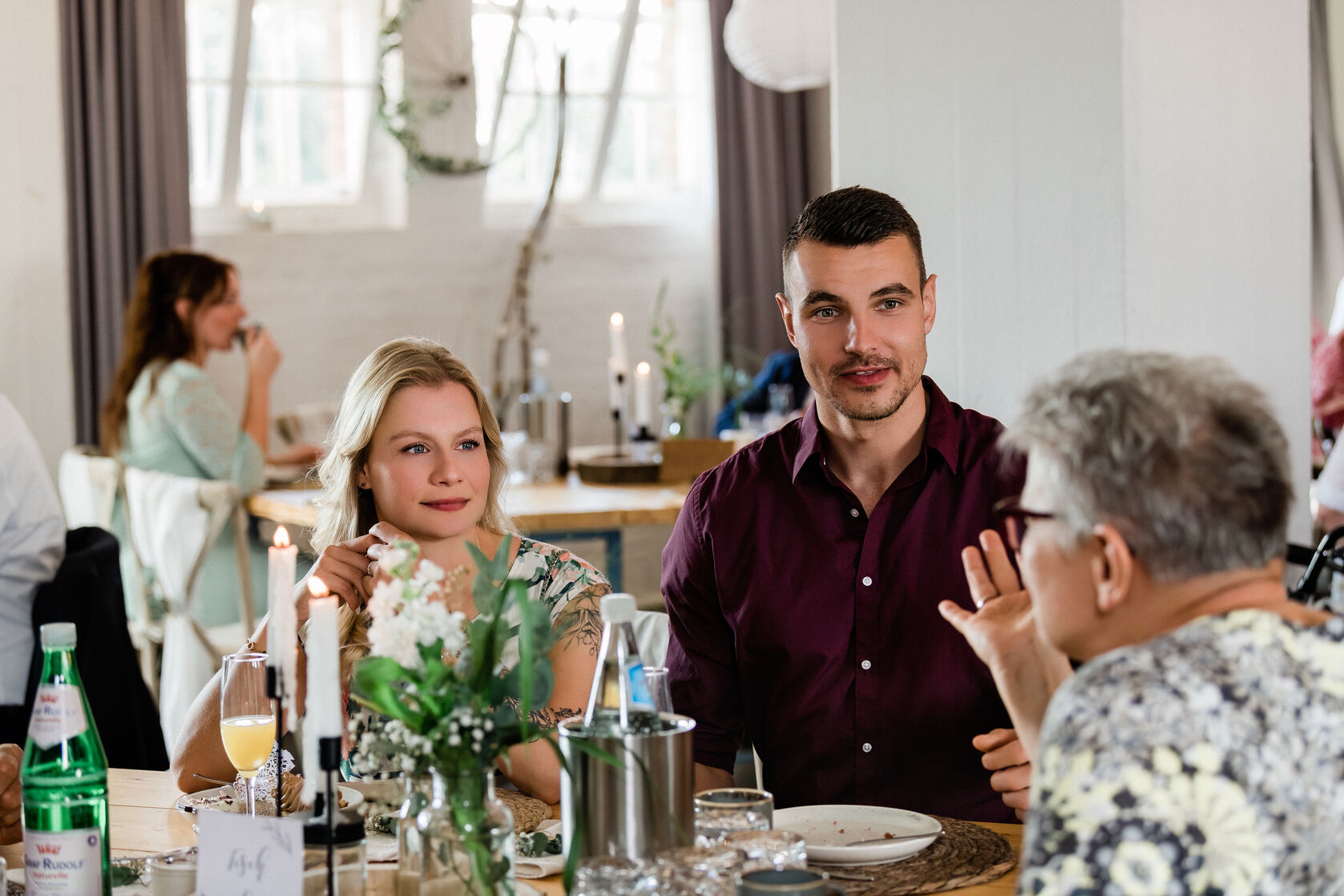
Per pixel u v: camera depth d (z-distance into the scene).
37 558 2.86
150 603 4.09
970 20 2.46
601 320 6.76
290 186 6.30
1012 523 1.40
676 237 6.89
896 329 1.83
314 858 1.23
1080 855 0.96
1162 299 2.29
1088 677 1.03
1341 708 1.03
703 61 6.85
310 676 1.21
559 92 6.22
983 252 2.49
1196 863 0.96
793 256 1.88
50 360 4.37
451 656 1.31
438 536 1.88
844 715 1.92
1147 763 0.97
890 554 1.90
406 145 6.19
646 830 1.23
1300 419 2.47
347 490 1.93
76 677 1.35
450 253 6.45
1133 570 1.08
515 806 1.63
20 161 4.28
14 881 1.42
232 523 4.17
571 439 6.73
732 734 2.03
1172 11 2.27
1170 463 1.04
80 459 4.15
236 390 5.98
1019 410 1.15
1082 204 2.31
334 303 6.26
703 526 1.99
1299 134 2.42
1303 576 2.24
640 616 2.22
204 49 5.91
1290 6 2.40
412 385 1.88
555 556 1.97
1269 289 2.41
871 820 1.54
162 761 2.82
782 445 2.01
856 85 2.66
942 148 2.54
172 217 5.54
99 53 5.41
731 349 6.77
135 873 1.43
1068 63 2.32
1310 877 1.01
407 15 6.11
